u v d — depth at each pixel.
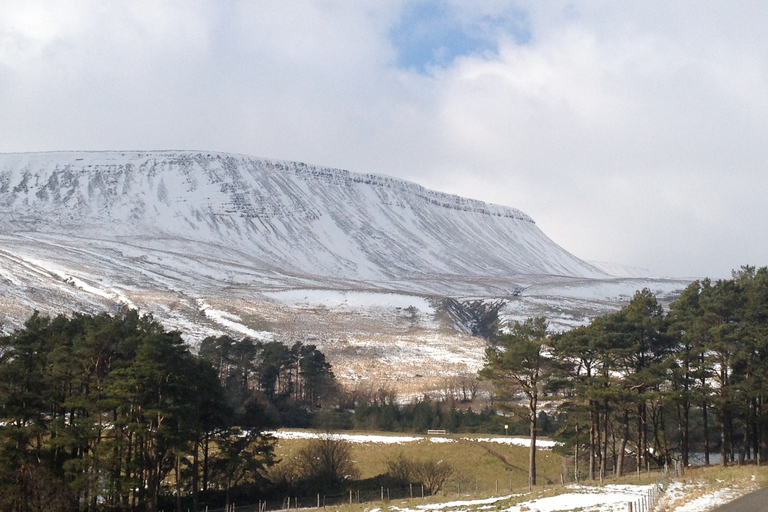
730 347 50.06
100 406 47.66
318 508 47.66
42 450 48.22
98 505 48.59
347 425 94.75
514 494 46.81
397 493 57.44
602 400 51.38
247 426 59.03
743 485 40.62
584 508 36.59
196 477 52.00
